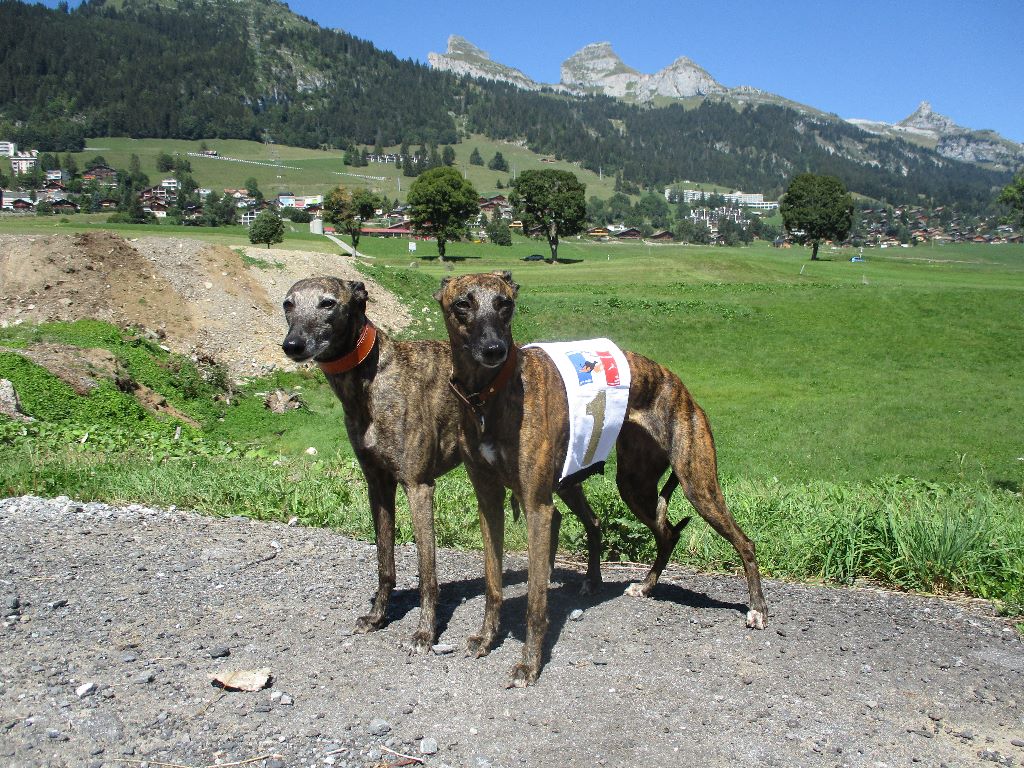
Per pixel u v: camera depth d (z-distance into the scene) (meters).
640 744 1.33
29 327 6.43
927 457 5.41
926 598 2.04
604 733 1.35
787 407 7.21
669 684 1.51
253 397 6.54
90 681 1.46
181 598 1.88
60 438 4.01
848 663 1.62
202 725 1.35
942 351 9.85
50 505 2.54
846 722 1.40
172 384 6.21
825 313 11.62
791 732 1.36
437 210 28.98
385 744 1.32
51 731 1.31
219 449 4.18
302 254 9.51
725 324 11.07
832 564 2.21
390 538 1.78
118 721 1.35
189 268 8.12
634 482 1.94
